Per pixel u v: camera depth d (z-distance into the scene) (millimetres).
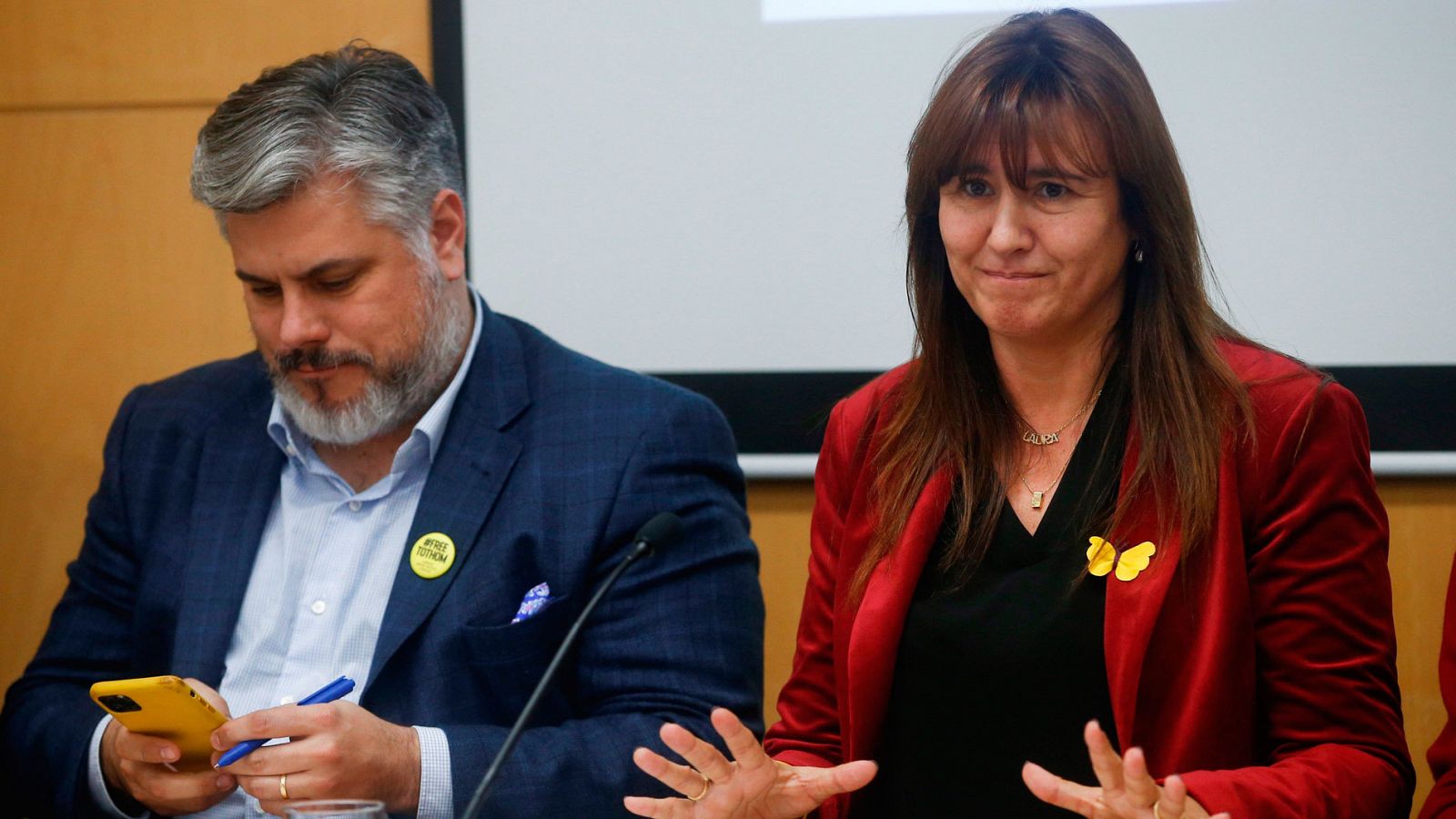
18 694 5500
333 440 5270
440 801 4535
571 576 5062
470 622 5000
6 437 7418
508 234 7113
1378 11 6426
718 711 3797
